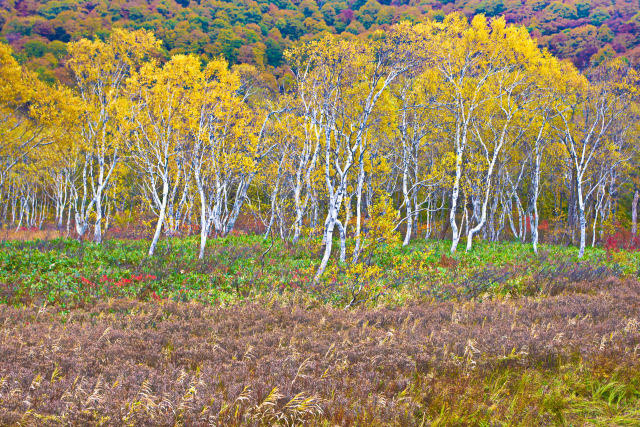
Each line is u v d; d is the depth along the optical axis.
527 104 28.92
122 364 7.93
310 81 22.61
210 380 7.20
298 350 8.88
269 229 30.20
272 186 31.78
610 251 26.41
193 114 22.70
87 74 26.52
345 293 14.30
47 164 36.47
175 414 6.00
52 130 25.56
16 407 6.02
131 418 5.86
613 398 7.32
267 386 6.82
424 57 21.69
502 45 27.19
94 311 12.39
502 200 38.28
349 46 20.20
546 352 8.77
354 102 23.19
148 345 9.12
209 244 26.62
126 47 26.52
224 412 6.02
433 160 35.03
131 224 35.88
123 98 25.80
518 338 9.30
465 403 6.80
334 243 27.53
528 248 29.05
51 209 60.75
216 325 10.62
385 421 6.22
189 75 22.59
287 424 5.90
